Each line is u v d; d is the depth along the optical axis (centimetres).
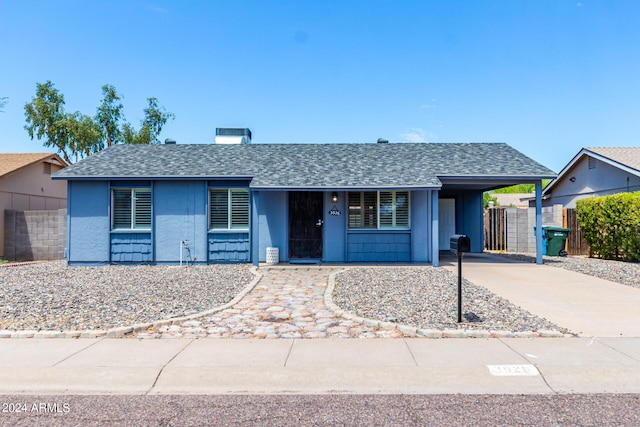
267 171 1383
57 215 1681
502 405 398
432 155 1541
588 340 562
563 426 357
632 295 853
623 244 1372
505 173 1330
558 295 853
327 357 504
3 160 1894
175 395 428
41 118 2886
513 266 1299
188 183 1372
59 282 1019
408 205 1380
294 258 1391
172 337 589
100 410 393
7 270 1249
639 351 520
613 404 399
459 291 652
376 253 1379
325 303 782
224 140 1931
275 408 396
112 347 545
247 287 938
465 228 1748
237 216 1388
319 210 1398
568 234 1636
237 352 523
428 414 381
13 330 613
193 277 1093
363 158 1524
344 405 401
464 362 486
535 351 521
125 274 1152
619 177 1909
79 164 1430
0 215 1683
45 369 472
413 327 616
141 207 1375
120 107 3241
